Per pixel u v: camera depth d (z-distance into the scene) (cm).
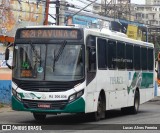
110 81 1831
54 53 1556
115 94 1897
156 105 3014
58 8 3284
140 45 2261
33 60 1564
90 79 1600
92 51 1605
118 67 1934
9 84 2552
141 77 2269
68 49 1557
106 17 4534
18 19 3048
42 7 3269
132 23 5141
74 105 1524
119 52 1948
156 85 3959
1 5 2912
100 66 1714
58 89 1527
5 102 2530
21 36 1599
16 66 1584
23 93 1554
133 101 2150
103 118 1808
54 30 1575
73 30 1569
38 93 1534
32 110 1541
